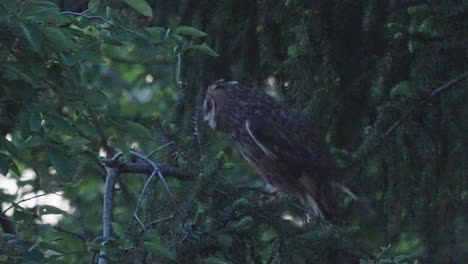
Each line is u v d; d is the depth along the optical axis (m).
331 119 11.64
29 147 8.98
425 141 10.84
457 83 10.81
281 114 12.16
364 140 10.79
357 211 11.48
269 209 9.88
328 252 9.86
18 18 8.21
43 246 8.85
